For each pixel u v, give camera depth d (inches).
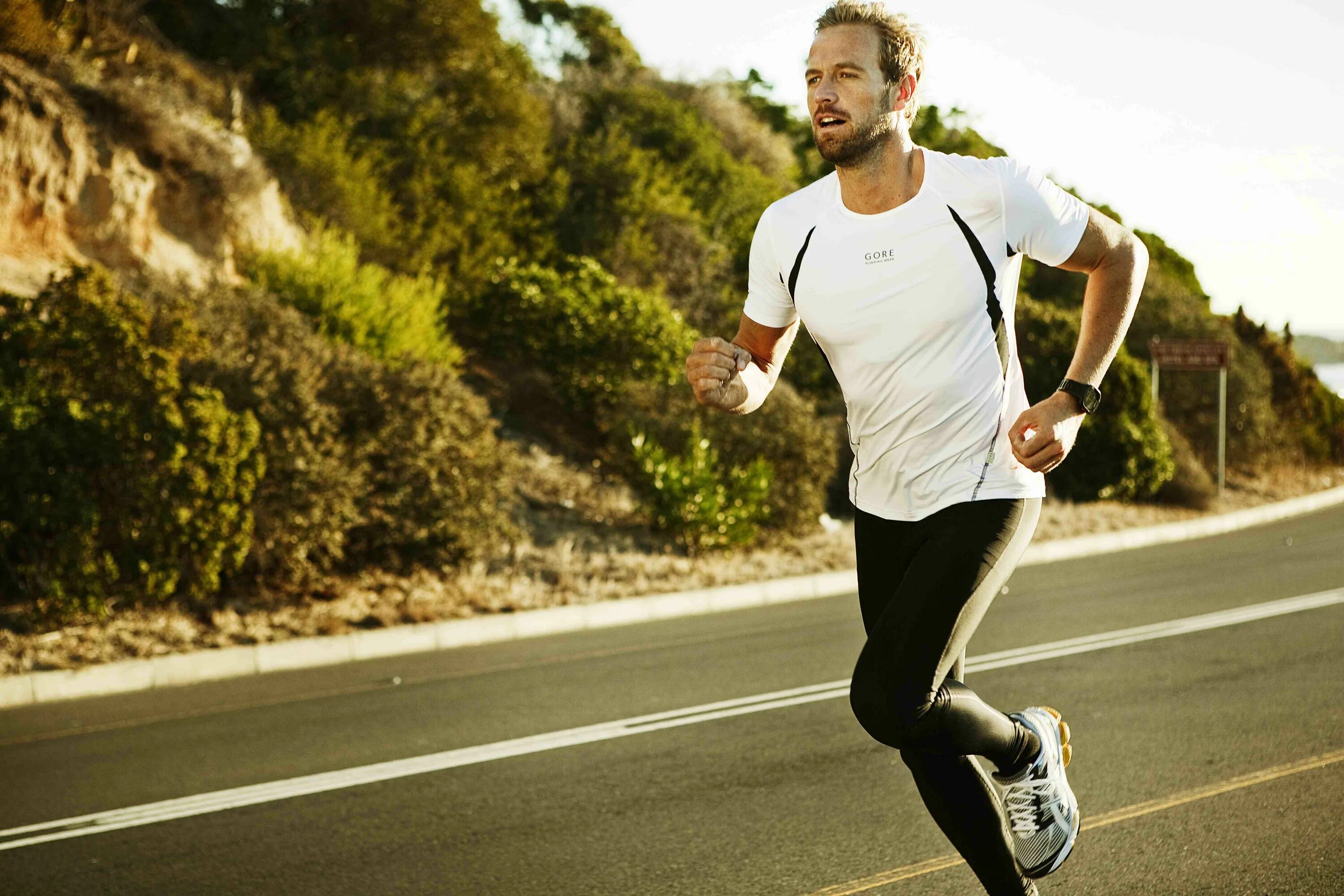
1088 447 764.6
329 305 584.7
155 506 374.9
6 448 354.3
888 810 201.0
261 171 672.4
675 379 635.5
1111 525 697.0
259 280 597.0
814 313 110.7
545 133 962.1
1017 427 101.5
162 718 300.2
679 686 318.0
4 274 543.2
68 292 392.8
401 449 450.0
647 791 217.6
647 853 182.9
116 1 716.7
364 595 431.2
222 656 361.1
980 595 101.5
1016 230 103.8
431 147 845.8
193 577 392.2
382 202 739.4
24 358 386.3
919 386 106.3
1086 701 273.4
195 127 647.1
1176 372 980.6
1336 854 167.9
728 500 563.2
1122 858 170.1
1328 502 924.0
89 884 177.9
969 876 167.2
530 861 181.8
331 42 866.8
